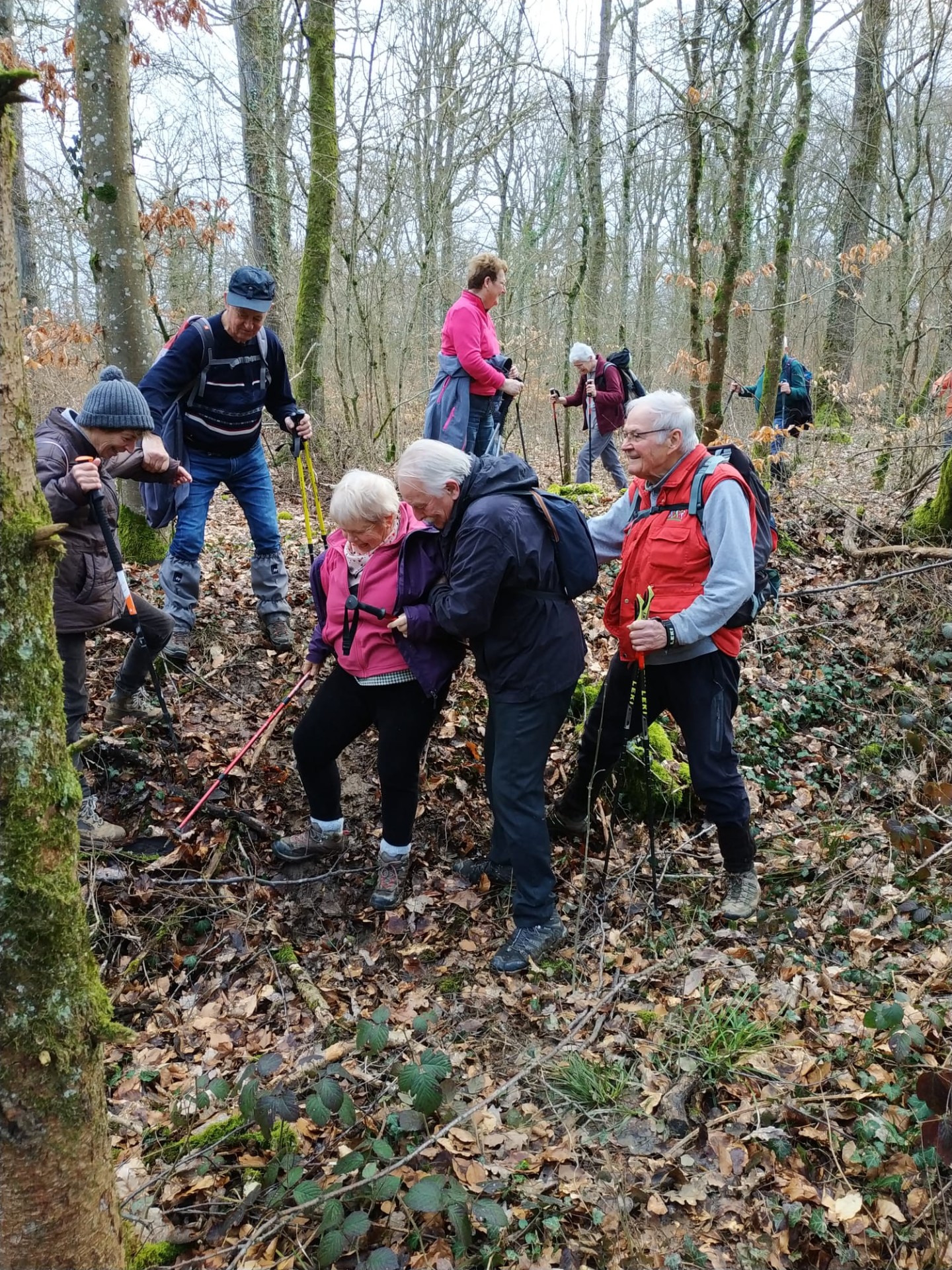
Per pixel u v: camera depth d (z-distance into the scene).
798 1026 3.12
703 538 3.34
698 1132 2.71
